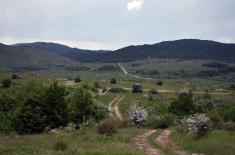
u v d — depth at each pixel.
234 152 32.44
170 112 89.44
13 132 57.16
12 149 28.80
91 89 155.00
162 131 54.41
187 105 88.44
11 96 86.50
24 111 62.72
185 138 41.94
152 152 33.22
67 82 192.38
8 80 152.12
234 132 42.34
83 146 32.47
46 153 26.62
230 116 76.25
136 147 35.12
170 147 37.53
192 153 34.56
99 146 32.62
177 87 188.88
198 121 41.94
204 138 39.56
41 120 62.56
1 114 72.44
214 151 33.72
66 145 30.52
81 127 52.78
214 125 48.41
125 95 144.12
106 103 119.69
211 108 100.00
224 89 187.62
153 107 97.75
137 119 70.56
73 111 72.25
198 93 151.75
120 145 33.69
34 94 65.19
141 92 157.38
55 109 64.50
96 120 73.81
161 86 195.50
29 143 34.19
